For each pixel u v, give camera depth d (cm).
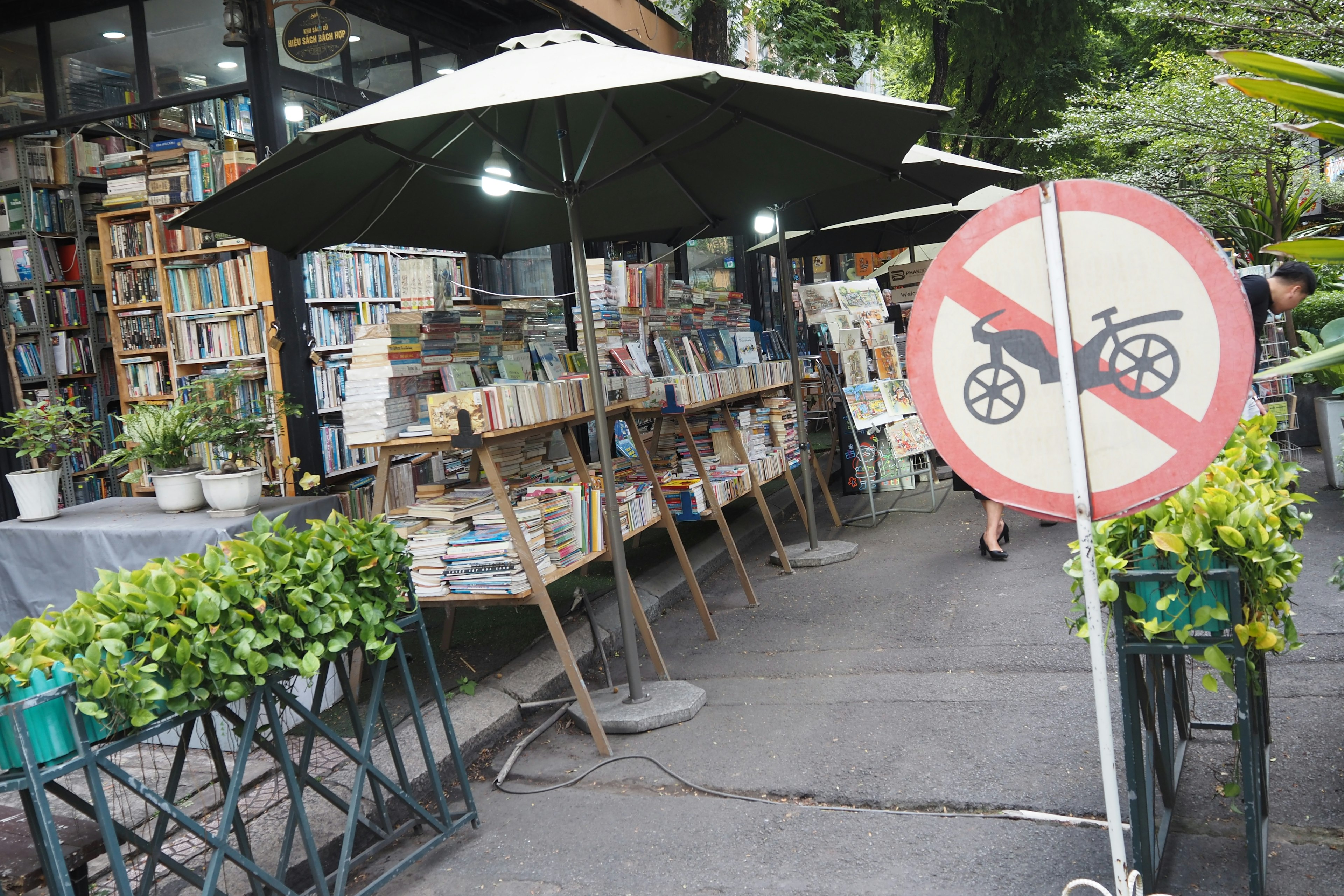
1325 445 712
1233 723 304
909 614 534
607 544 463
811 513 696
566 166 411
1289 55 850
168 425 481
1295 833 280
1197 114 947
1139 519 241
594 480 472
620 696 442
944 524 760
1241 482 257
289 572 267
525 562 388
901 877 279
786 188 525
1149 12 910
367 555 291
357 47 641
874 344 831
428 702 432
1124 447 193
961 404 207
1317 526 607
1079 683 408
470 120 436
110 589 242
